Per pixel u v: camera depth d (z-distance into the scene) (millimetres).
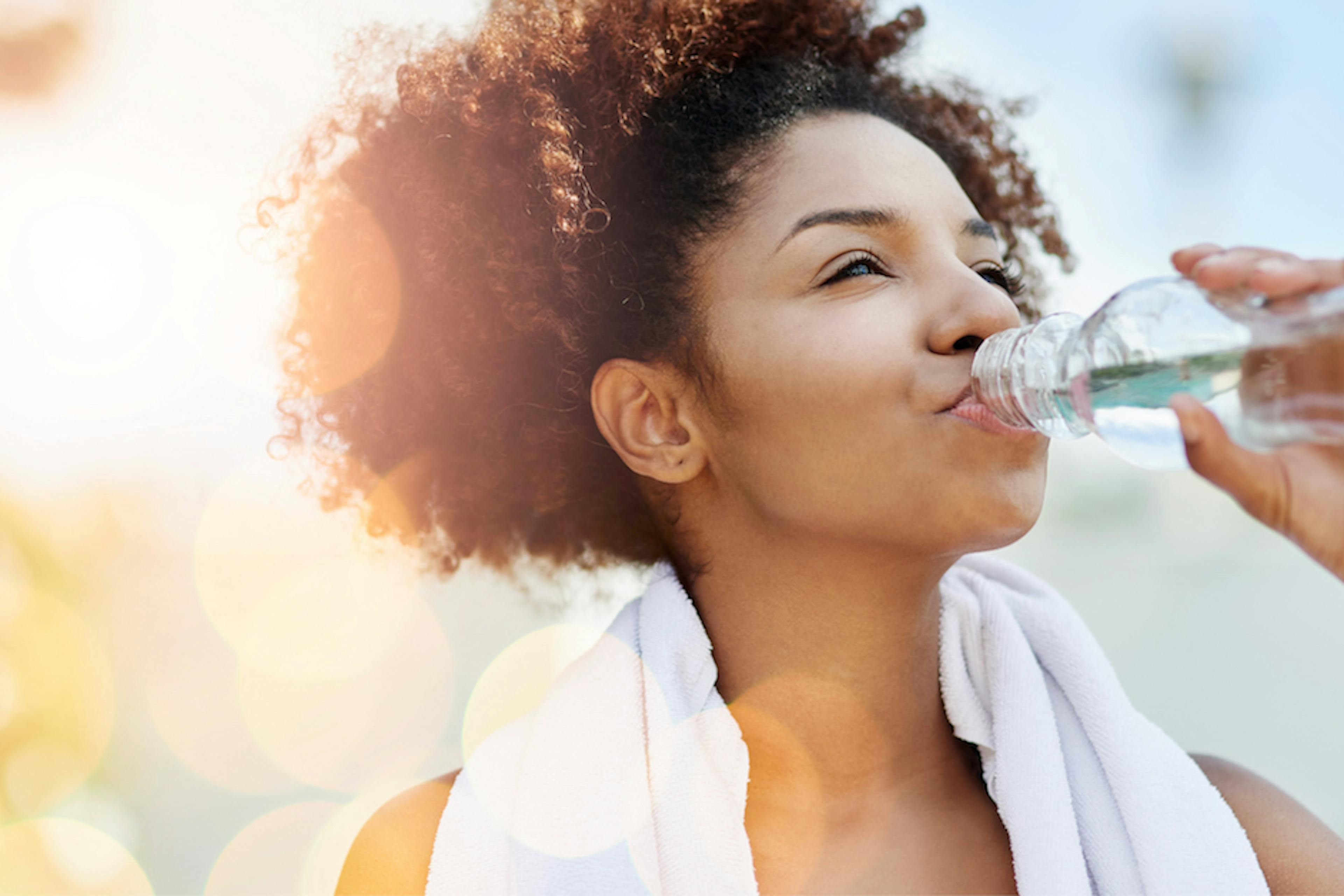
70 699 2008
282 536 3816
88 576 2115
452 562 1634
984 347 1009
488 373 1396
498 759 1216
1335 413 832
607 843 1097
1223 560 5594
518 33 1412
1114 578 5344
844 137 1179
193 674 3705
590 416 1354
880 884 1112
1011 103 1823
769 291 1124
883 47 1600
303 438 1564
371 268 1448
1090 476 6219
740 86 1277
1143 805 1104
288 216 1591
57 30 2945
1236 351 867
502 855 1144
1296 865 1122
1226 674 4117
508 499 1512
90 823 1994
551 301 1320
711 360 1169
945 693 1203
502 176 1350
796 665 1150
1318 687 3932
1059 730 1184
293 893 2908
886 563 1092
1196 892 1062
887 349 1051
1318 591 5027
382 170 1463
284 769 3385
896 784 1162
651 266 1221
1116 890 1083
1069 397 956
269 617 3832
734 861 1073
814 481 1081
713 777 1117
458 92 1396
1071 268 1872
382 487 1536
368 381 1472
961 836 1147
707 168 1198
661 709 1146
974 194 1689
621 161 1292
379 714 3750
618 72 1334
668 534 1294
